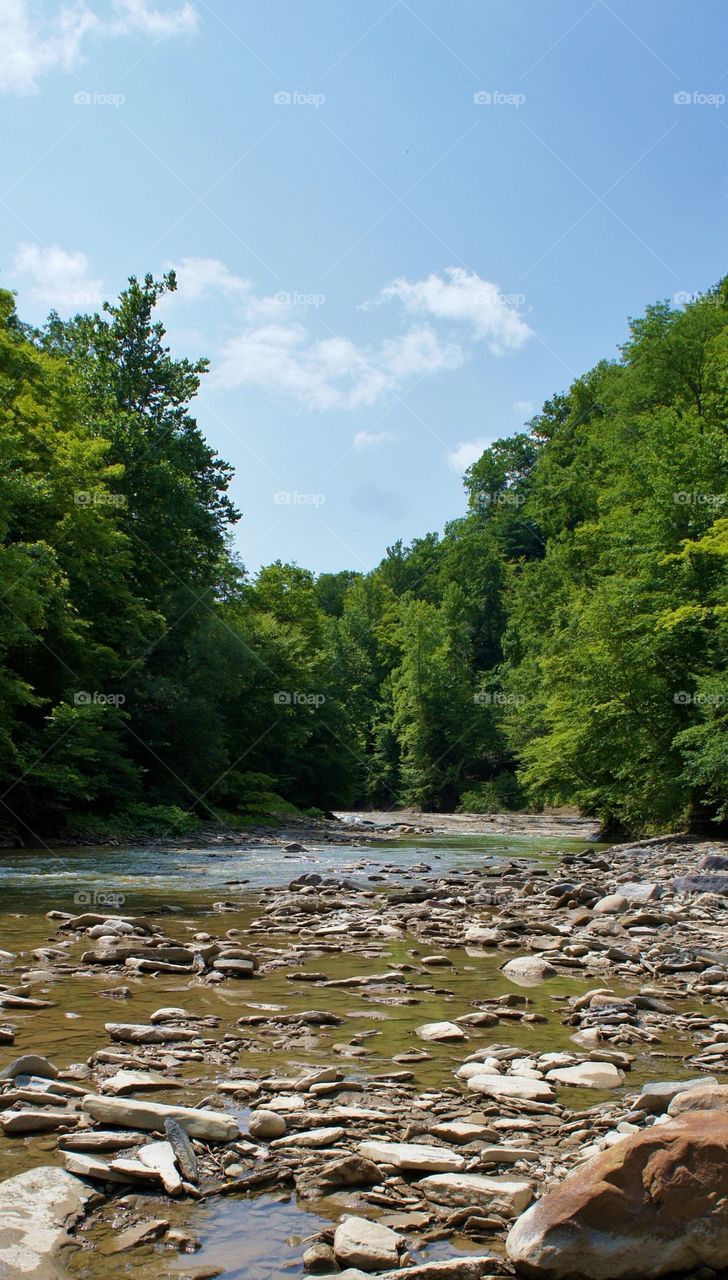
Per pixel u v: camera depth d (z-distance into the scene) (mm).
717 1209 3340
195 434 41969
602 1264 3227
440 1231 3582
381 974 8711
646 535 30906
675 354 42344
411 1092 5211
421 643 81062
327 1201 3797
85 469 31078
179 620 39156
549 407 67625
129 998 7402
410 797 78750
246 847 27594
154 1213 3637
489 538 92750
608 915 12711
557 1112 4918
